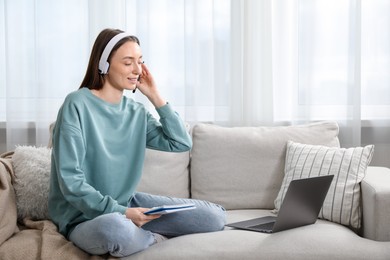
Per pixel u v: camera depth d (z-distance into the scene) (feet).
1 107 12.41
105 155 8.00
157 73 12.05
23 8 12.07
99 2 11.96
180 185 10.00
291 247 7.48
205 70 11.94
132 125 8.43
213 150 10.06
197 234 8.02
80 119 7.77
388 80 11.78
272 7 11.93
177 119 8.85
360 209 8.77
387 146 11.91
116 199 8.19
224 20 11.85
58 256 7.22
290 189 7.63
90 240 7.22
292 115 11.85
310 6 11.59
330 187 8.87
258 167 9.91
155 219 8.16
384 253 7.48
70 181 7.47
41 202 8.60
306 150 9.53
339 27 11.73
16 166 8.75
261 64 11.86
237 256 7.39
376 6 11.77
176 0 11.93
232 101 11.91
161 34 12.02
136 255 7.39
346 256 7.42
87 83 8.30
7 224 7.91
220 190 9.91
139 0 11.84
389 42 11.74
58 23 12.07
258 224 8.41
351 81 11.60
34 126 12.25
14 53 12.04
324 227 8.20
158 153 9.96
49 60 12.08
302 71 11.64
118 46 8.07
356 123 11.60
